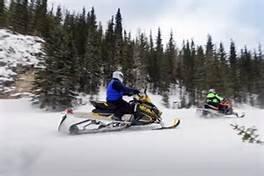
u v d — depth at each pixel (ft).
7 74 124.26
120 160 14.05
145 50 251.80
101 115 27.89
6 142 19.16
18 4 189.67
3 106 90.27
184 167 12.60
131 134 24.59
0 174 11.50
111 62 201.67
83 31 212.64
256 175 11.30
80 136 23.47
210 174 11.49
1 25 169.68
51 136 23.07
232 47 273.33
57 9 233.96
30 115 41.16
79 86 149.07
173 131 25.90
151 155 15.24
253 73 245.65
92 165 13.03
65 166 12.81
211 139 20.39
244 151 15.67
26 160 13.76
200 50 265.95
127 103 29.53
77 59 133.18
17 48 139.13
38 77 103.71
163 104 210.38
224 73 215.72
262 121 33.81
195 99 215.31
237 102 217.15
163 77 230.89
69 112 26.61
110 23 246.88
